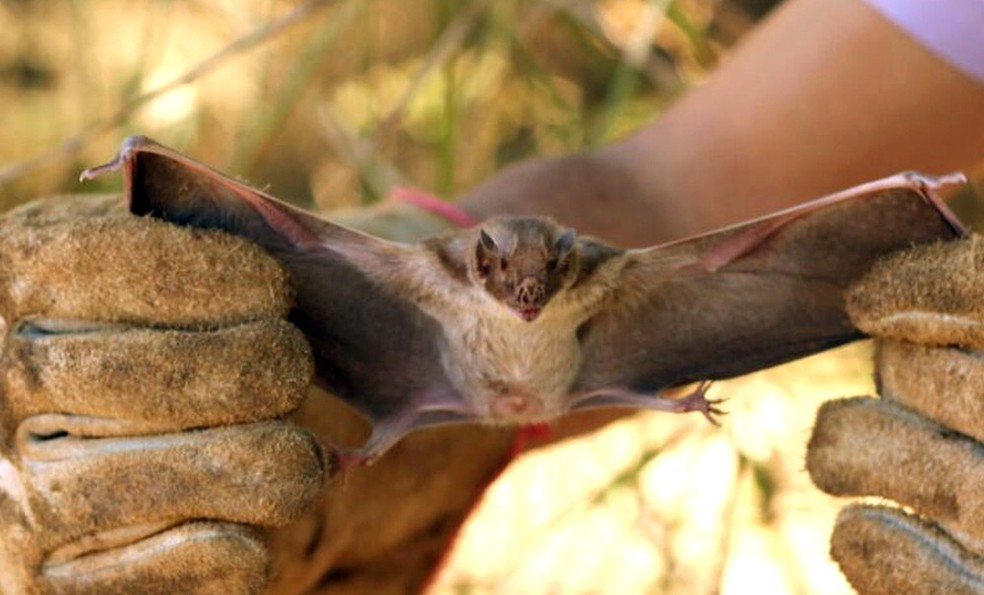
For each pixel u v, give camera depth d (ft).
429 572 4.93
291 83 5.68
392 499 4.83
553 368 4.78
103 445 4.43
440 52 5.70
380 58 6.15
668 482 5.62
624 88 5.65
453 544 4.95
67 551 4.46
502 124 6.33
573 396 4.80
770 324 4.74
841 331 4.69
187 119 6.29
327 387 4.68
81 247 4.43
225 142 6.53
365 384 4.71
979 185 5.77
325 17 6.15
